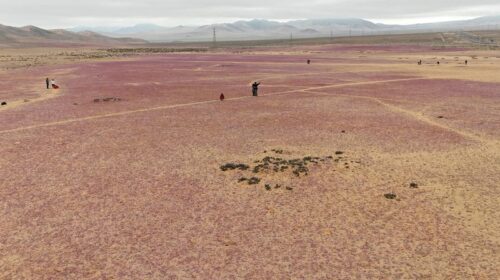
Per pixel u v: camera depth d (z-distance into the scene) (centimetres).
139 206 1898
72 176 2283
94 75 7938
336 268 1403
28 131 3291
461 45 18712
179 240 1595
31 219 1772
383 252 1499
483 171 2322
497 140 2952
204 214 1816
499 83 6050
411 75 7238
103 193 2048
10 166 2445
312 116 3828
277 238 1608
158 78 7294
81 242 1581
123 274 1376
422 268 1398
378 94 5116
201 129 3353
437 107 4225
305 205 1905
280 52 16638
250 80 6769
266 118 3756
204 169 2391
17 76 7706
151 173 2330
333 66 9319
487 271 1375
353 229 1673
